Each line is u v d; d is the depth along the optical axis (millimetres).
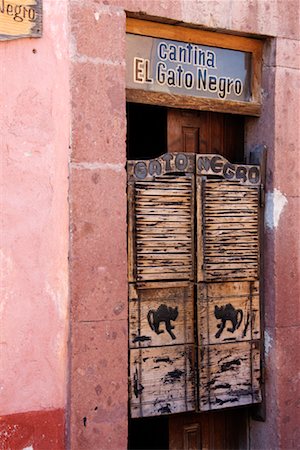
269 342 4191
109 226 3625
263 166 4195
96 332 3586
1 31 3352
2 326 3379
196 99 4043
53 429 3506
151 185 3873
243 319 4164
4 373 3389
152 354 3908
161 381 3934
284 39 4184
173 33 3947
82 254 3545
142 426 4734
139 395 3863
